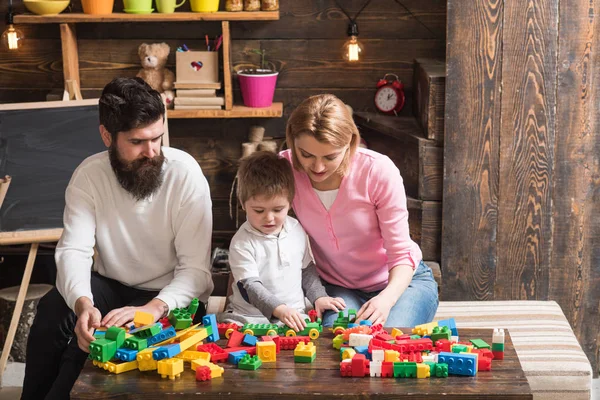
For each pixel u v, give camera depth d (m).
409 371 1.71
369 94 3.42
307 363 1.80
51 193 2.98
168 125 3.48
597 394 2.87
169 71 3.34
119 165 2.14
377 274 2.35
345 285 2.38
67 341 2.18
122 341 1.82
